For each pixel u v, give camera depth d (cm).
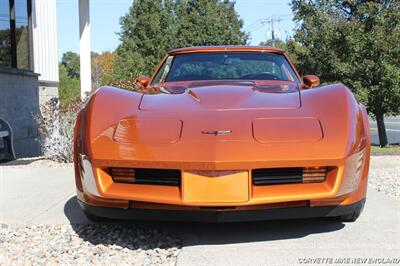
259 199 295
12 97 1041
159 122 319
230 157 292
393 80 1062
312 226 373
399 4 1102
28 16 1205
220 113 325
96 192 311
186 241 342
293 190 299
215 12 2495
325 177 306
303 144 300
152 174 305
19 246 344
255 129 309
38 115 1010
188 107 336
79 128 342
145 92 391
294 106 336
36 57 1304
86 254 325
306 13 1195
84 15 1028
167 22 2541
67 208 443
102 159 305
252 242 337
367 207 430
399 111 1133
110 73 2367
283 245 329
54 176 610
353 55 1092
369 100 1113
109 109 334
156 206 306
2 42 1064
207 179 295
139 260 310
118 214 317
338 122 316
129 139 308
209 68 457
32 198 484
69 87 3306
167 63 477
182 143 301
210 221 304
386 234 350
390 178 576
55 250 334
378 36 1058
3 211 435
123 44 2858
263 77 444
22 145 1084
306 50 1169
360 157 318
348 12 1255
